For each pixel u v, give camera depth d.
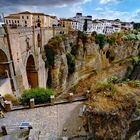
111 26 138.00
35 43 45.53
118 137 17.80
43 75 50.50
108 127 17.80
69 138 17.94
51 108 23.98
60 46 56.91
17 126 19.59
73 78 63.09
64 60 57.50
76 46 65.19
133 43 85.94
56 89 55.88
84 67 67.69
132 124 19.09
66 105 24.64
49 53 54.00
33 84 45.84
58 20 117.62
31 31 42.91
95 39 70.62
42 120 21.14
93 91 24.78
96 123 17.89
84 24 132.75
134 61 81.69
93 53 69.38
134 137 19.23
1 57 31.94
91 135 17.77
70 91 59.38
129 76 80.44
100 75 70.06
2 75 33.00
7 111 23.34
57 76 55.41
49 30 57.75
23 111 23.36
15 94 33.34
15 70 34.12
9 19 86.94
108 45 76.94
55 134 18.59
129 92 21.38
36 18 86.69
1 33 30.17
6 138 17.12
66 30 72.62
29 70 44.94
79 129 19.30
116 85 23.67
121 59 82.00
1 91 28.27
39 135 18.27
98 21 144.12
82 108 23.23
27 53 40.28
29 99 25.19
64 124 20.28
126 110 19.00
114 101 20.05
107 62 77.69
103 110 18.44
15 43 34.34
